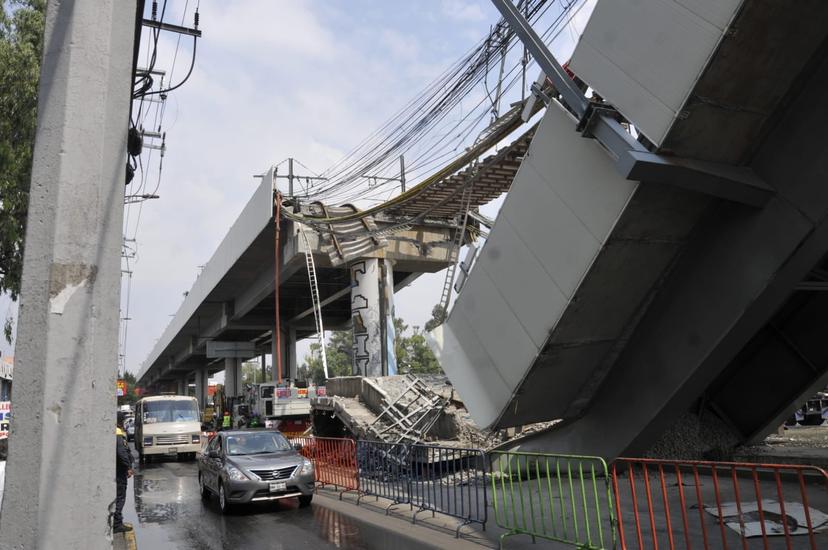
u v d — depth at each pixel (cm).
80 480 311
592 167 837
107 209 338
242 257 3619
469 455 902
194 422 2370
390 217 3050
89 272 324
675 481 1053
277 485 1065
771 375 1216
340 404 2070
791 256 776
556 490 1052
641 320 995
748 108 737
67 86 331
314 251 3067
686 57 699
